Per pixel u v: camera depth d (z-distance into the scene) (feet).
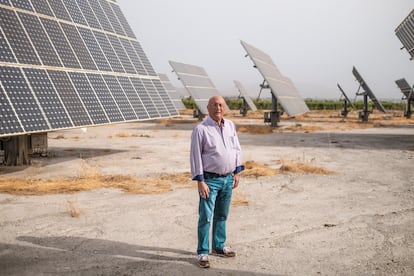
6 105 34.73
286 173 42.70
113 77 55.62
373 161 51.26
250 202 31.09
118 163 49.57
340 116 178.91
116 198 32.04
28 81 38.81
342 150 62.23
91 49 54.19
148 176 41.37
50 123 38.27
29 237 22.97
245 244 22.15
